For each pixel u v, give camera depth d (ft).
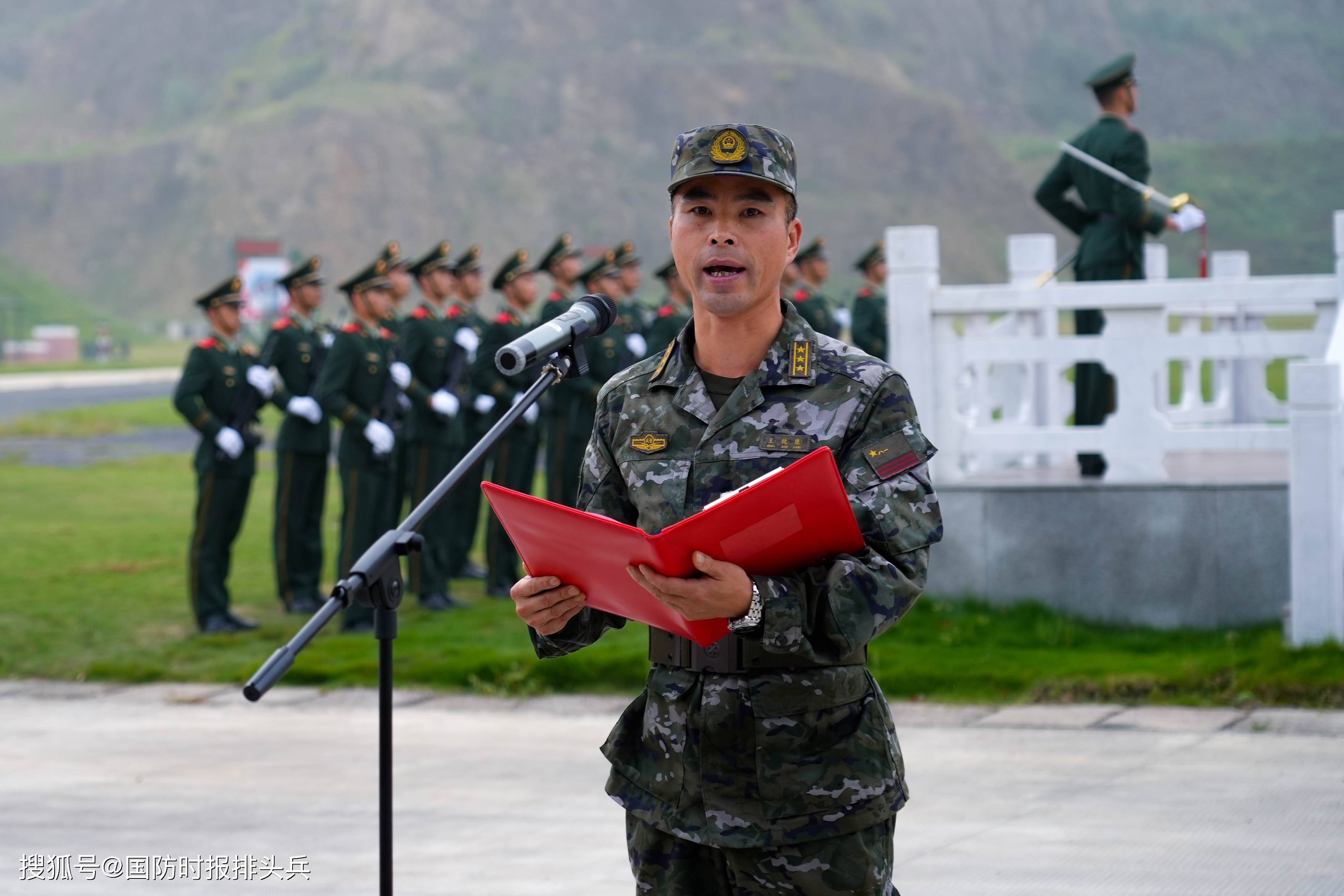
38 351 252.83
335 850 17.71
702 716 9.46
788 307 10.19
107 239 448.65
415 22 516.73
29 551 43.39
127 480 65.82
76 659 28.99
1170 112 510.99
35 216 457.68
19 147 528.63
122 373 193.06
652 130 475.31
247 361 33.12
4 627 31.89
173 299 421.59
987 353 27.66
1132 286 26.84
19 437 92.12
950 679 24.50
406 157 448.24
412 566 34.30
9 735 23.70
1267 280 26.61
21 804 19.79
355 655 28.48
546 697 26.00
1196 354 26.94
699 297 9.75
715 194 9.67
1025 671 24.52
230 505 31.94
